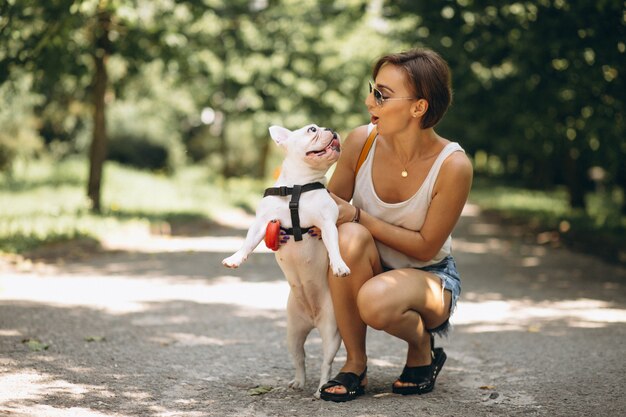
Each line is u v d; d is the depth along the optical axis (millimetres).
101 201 16516
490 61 14133
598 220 19375
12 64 13898
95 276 9195
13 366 4785
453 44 14016
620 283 9711
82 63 15289
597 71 13164
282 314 7055
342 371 4285
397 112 4098
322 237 4051
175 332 6082
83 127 30031
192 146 40562
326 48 27594
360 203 4387
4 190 19141
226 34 24266
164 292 8156
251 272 10070
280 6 25000
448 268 4461
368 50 28859
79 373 4688
